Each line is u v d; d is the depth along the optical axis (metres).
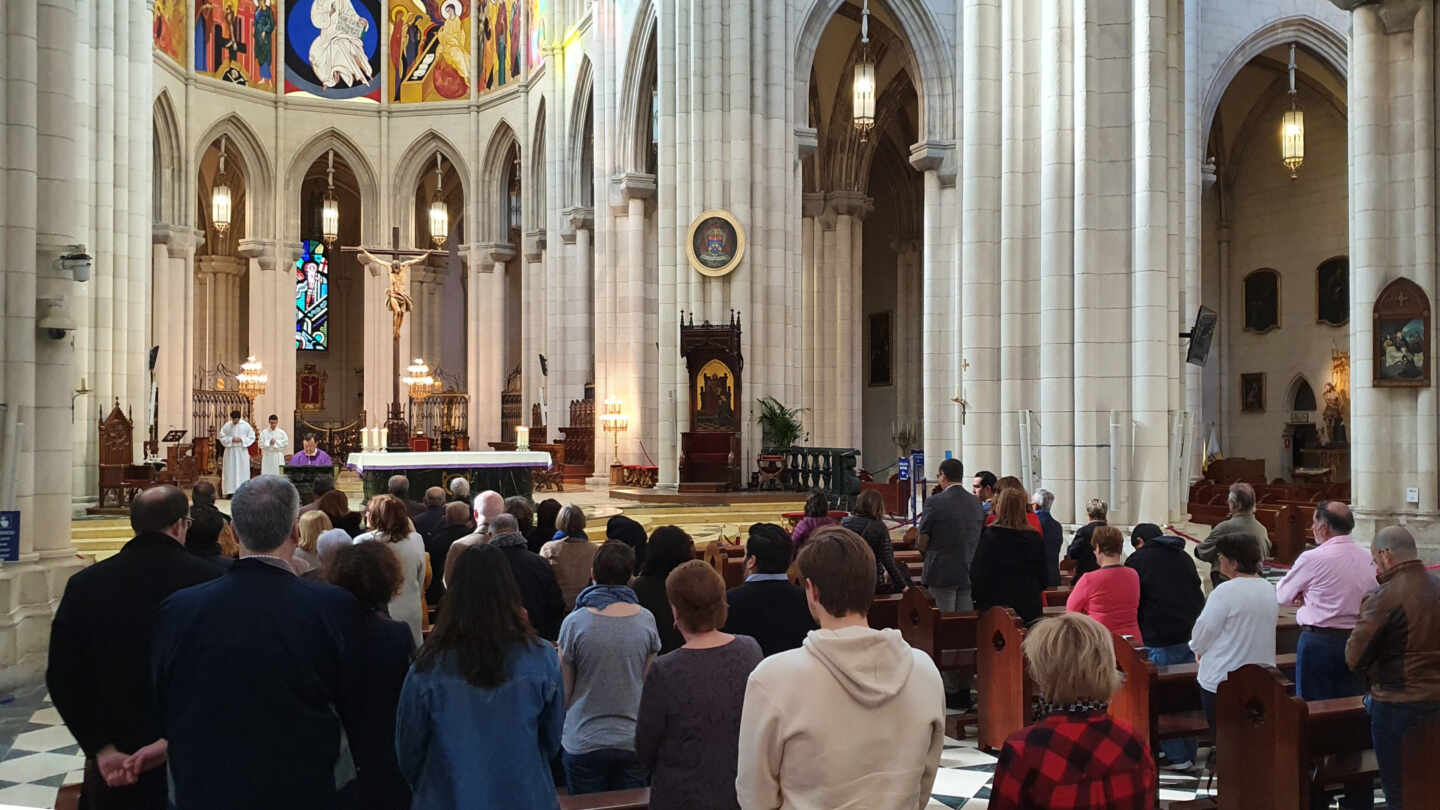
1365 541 14.28
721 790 4.09
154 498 4.62
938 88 28.23
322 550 6.81
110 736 4.39
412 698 3.82
